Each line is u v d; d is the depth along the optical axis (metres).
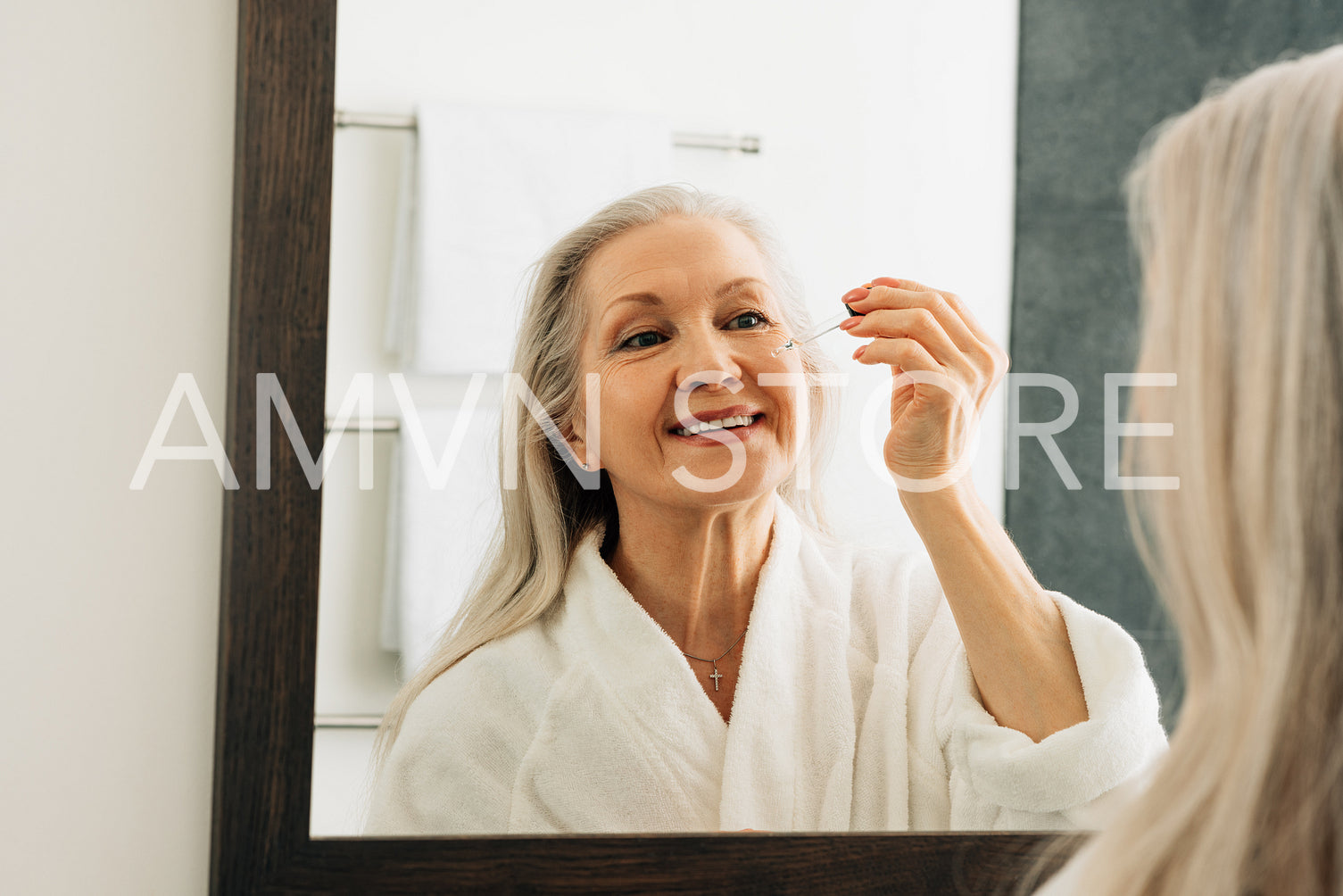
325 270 0.72
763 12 0.78
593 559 0.75
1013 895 0.74
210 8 0.75
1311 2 0.83
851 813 0.75
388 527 0.72
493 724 0.73
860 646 0.77
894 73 0.79
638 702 0.75
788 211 0.77
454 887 0.70
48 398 0.73
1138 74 0.81
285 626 0.70
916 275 0.78
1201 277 0.43
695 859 0.72
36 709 0.72
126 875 0.72
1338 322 0.40
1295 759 0.39
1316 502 0.39
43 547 0.72
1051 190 0.80
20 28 0.73
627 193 0.76
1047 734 0.75
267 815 0.69
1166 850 0.41
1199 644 0.44
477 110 0.74
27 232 0.73
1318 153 0.40
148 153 0.74
